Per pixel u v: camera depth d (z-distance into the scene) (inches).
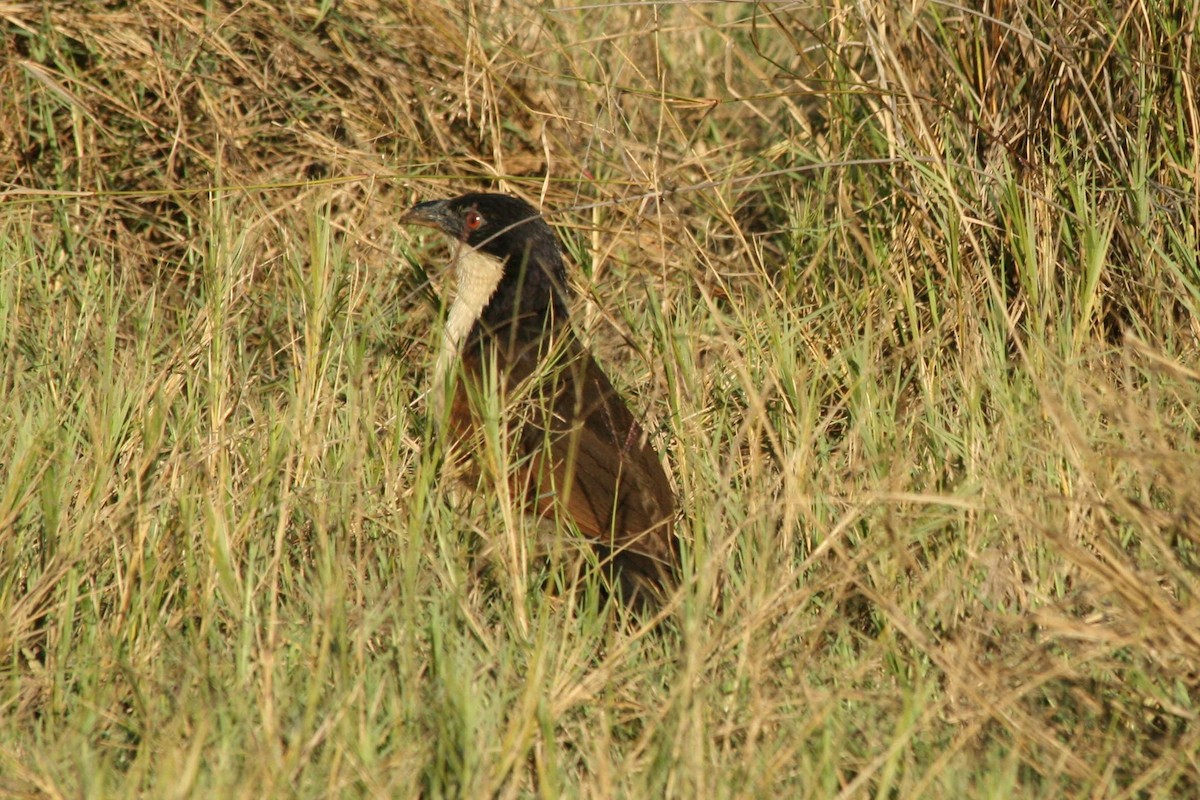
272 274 458.0
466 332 412.2
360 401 384.8
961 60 446.6
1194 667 270.8
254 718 269.0
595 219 488.4
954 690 271.6
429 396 389.1
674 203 497.7
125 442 347.6
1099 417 340.5
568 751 277.3
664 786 253.4
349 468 338.0
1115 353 391.9
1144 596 270.7
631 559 343.6
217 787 233.1
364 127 501.7
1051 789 252.1
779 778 258.4
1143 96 404.8
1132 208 406.6
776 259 497.0
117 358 396.2
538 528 358.6
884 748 261.9
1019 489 320.2
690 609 273.4
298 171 494.6
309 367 367.9
